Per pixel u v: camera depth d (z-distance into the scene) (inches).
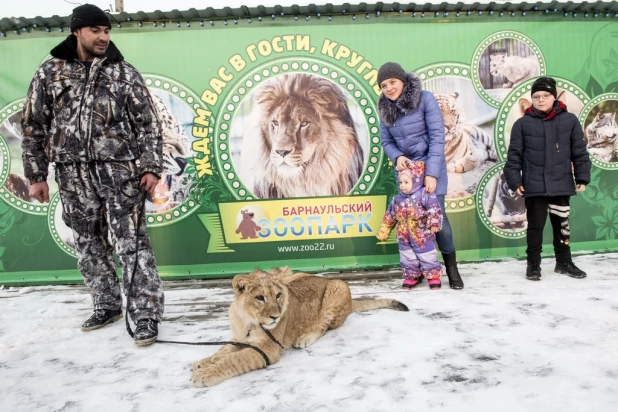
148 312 130.3
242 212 205.0
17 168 201.0
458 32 205.3
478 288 170.2
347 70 203.5
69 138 129.7
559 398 89.9
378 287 179.5
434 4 197.9
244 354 108.8
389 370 105.0
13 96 199.5
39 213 202.4
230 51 201.3
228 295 179.2
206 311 159.6
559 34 209.0
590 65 211.0
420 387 96.7
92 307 167.2
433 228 165.0
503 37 206.7
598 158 213.8
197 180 203.8
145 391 100.8
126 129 134.3
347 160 205.3
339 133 204.5
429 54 204.8
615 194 215.5
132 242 133.2
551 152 175.9
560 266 185.9
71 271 204.4
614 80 212.8
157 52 200.5
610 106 213.6
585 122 213.0
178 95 201.9
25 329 143.9
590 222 215.0
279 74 202.5
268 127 203.3
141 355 120.6
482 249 211.5
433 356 111.6
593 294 156.1
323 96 203.8
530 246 180.2
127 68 135.1
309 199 205.5
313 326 128.8
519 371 102.0
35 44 198.4
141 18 197.0
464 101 207.0
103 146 130.6
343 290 135.6
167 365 114.0
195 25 200.2
